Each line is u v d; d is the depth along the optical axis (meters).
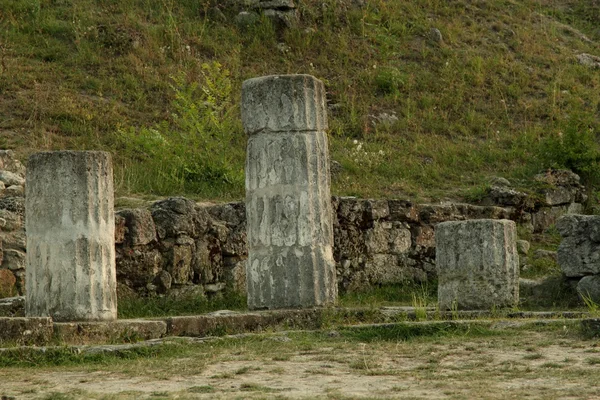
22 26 27.91
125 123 24.91
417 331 13.48
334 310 15.00
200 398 9.16
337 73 28.91
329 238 15.78
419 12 32.34
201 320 13.89
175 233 18.09
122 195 21.38
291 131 15.62
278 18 30.09
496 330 13.41
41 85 25.83
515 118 28.45
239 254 19.31
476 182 25.02
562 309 16.86
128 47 27.89
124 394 9.46
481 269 16.05
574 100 29.19
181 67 27.58
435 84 29.20
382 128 27.00
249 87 15.82
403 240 21.19
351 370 10.97
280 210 15.52
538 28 33.47
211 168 23.05
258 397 9.16
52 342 12.46
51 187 13.52
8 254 17.33
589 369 10.68
